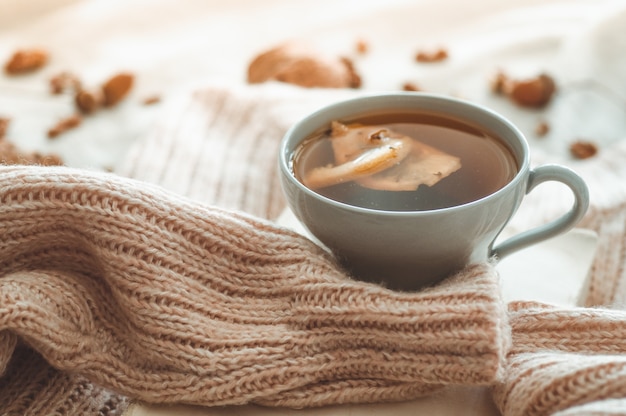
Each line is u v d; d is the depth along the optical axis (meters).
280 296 0.56
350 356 0.54
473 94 0.99
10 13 1.23
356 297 0.53
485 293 0.52
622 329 0.54
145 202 0.55
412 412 0.54
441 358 0.53
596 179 0.76
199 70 1.10
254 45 1.16
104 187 0.55
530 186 0.56
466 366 0.52
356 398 0.54
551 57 1.05
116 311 0.56
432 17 1.19
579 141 0.89
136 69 1.09
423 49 1.10
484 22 1.17
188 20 1.23
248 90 0.87
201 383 0.54
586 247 0.64
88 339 0.55
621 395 0.50
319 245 0.58
